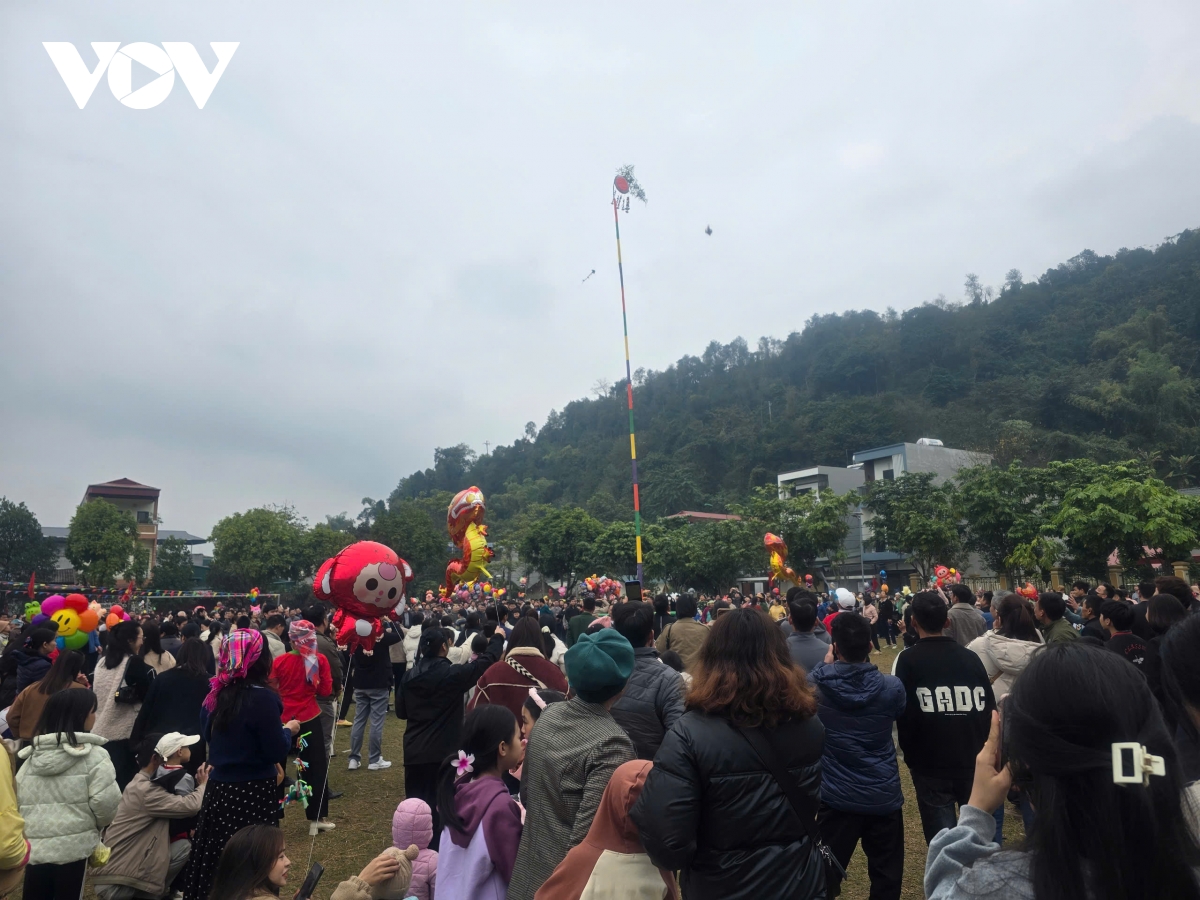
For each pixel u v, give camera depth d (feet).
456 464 440.86
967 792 14.70
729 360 406.00
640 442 323.98
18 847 11.84
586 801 10.42
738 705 8.89
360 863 20.43
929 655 15.35
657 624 37.06
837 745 13.92
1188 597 22.49
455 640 35.47
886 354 301.63
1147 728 4.81
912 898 16.56
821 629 21.33
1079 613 43.86
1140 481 98.73
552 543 173.78
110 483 199.11
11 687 26.11
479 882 11.14
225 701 15.84
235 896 10.91
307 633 22.91
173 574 166.50
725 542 139.23
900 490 131.34
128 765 22.18
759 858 8.60
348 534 189.78
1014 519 107.24
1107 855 4.52
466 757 12.14
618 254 111.55
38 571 162.20
